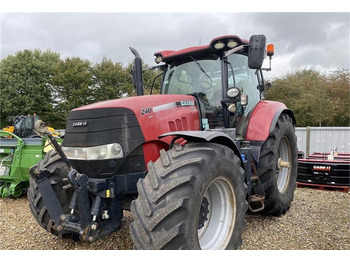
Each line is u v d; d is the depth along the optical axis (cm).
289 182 454
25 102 2834
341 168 576
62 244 340
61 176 306
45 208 312
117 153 263
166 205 216
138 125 274
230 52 353
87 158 261
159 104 300
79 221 272
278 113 412
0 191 558
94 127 263
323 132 926
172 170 231
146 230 215
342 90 2073
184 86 395
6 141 570
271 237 346
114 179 270
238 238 279
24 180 554
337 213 437
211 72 380
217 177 255
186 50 386
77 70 2666
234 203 278
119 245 331
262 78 465
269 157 388
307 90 2050
